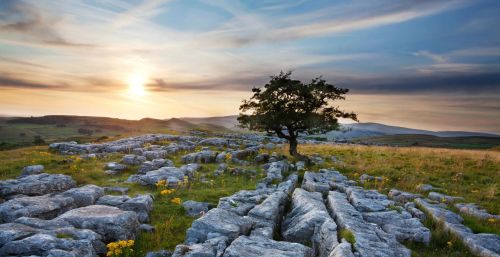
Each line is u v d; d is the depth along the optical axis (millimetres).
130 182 25516
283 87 38375
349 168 34312
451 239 14867
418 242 14609
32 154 37188
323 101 38875
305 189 23828
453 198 23266
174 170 27516
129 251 12133
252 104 40031
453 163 37781
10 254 10508
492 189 26531
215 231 12969
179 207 19094
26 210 14008
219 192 22969
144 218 16672
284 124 38000
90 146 41875
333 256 10773
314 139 99438
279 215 17047
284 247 11680
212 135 82812
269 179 27516
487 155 43188
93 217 13508
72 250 10734
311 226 14242
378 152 46500
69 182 22438
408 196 22734
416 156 42781
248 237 12422
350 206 17109
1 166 28812
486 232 15984
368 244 11523
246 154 40562
